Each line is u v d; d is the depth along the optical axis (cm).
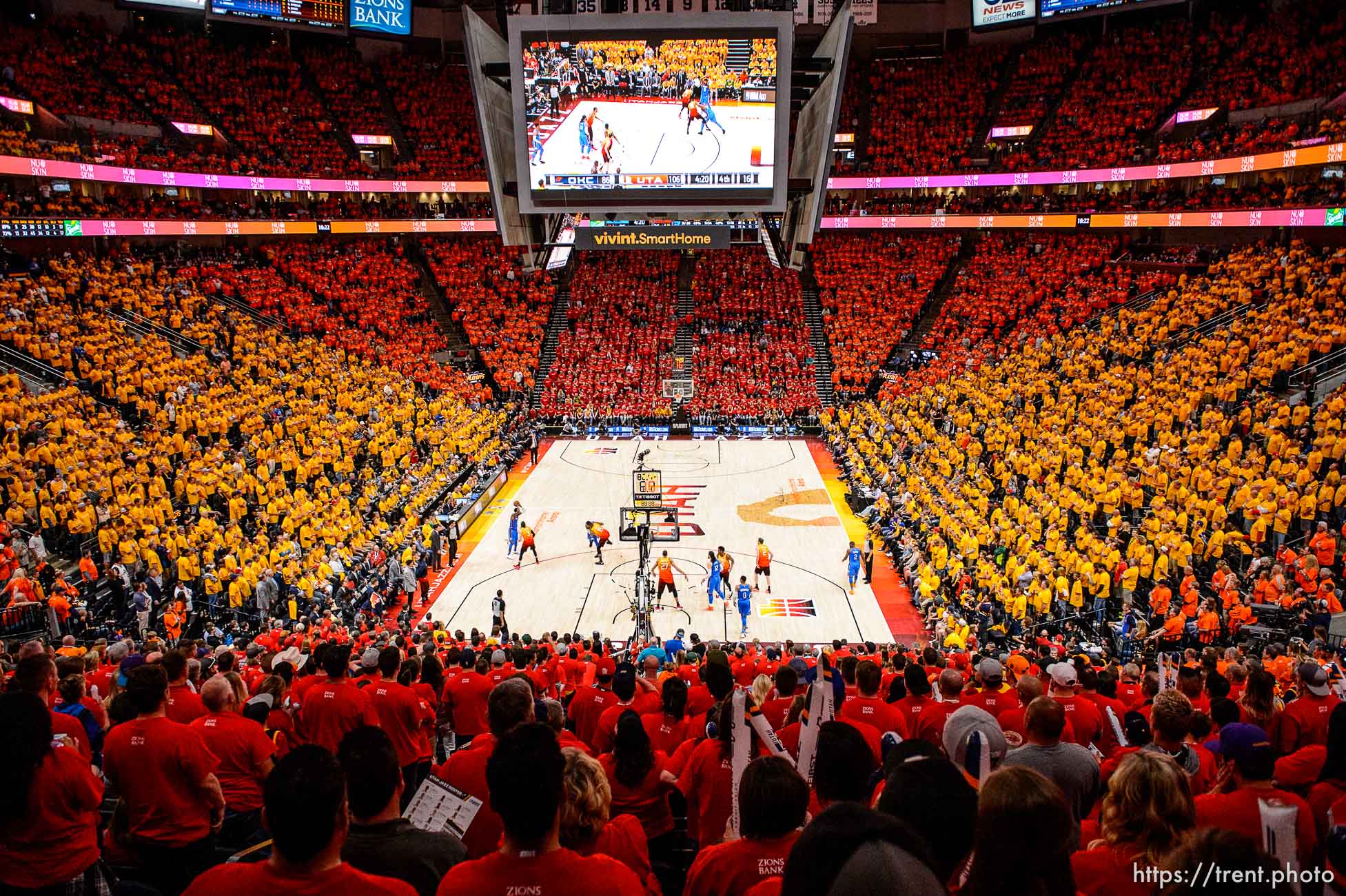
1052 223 4691
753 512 3466
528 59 1709
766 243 2153
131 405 3150
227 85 4938
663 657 1592
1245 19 4694
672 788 624
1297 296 3375
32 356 3122
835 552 3062
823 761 373
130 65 4603
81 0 4681
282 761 328
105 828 688
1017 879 276
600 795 448
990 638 2169
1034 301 4688
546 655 1412
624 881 332
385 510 3016
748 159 1767
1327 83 3906
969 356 4412
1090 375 3744
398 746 798
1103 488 2653
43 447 2464
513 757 330
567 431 4647
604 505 3572
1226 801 466
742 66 1725
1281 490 2212
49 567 2155
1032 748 520
